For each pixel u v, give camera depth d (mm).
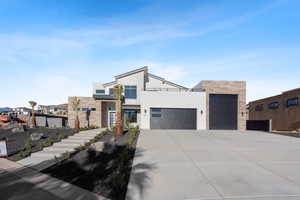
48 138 11438
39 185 5102
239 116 18875
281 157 7285
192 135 13172
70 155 8094
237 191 4344
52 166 6871
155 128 18469
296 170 5773
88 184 5117
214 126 18688
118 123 12562
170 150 8414
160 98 18656
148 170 5844
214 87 19000
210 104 18875
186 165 6305
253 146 9391
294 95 18688
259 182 4848
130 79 21891
